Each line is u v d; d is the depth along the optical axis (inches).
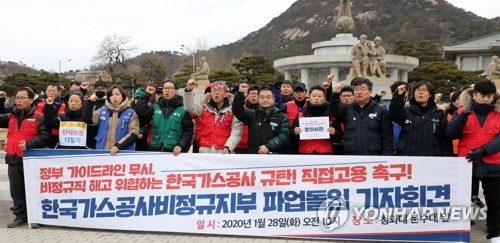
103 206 226.4
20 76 1939.0
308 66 924.6
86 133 243.4
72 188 229.6
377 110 220.2
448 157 206.1
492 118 204.8
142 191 223.6
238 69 1740.9
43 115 239.5
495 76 878.4
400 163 208.2
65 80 2188.7
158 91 292.0
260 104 230.5
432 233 207.0
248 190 216.1
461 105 235.5
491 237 207.5
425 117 216.8
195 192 219.5
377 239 208.8
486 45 2469.2
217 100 236.7
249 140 234.4
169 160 222.2
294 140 238.1
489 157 203.0
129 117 238.8
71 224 229.5
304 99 261.1
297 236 212.5
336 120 231.9
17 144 238.1
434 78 1603.1
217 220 217.3
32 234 221.3
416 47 2156.7
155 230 221.1
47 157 231.3
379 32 3941.9
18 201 241.3
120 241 209.0
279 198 214.1
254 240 212.1
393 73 981.2
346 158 210.4
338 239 210.8
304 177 213.2
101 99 273.3
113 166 226.4
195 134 255.4
